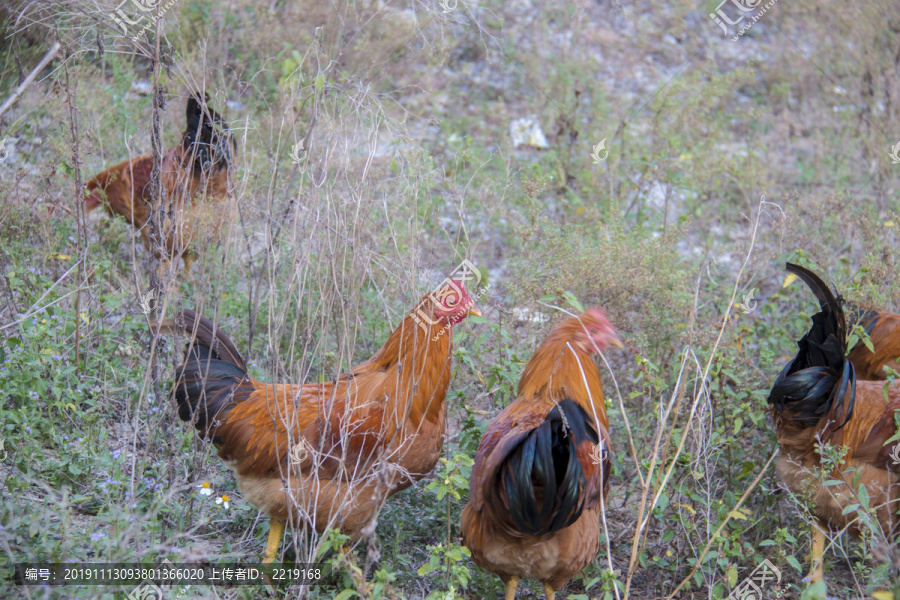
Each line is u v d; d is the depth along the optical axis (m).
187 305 5.32
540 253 5.36
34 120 6.10
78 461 4.12
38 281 5.16
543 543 3.47
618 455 4.48
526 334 5.09
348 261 4.55
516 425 3.52
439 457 4.05
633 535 4.45
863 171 8.77
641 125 9.64
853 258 6.82
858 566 3.75
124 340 5.19
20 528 3.54
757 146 9.22
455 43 9.38
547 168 7.96
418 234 4.56
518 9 11.41
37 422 4.36
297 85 4.34
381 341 5.04
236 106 7.01
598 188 7.82
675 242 5.99
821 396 3.98
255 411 3.74
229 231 4.32
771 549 4.27
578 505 3.32
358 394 3.81
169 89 6.24
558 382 3.68
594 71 10.35
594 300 5.18
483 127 8.72
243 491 3.80
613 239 5.50
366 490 3.67
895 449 3.90
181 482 4.05
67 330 4.82
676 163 7.92
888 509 4.05
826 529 4.17
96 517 3.70
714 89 8.91
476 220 6.31
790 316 5.69
